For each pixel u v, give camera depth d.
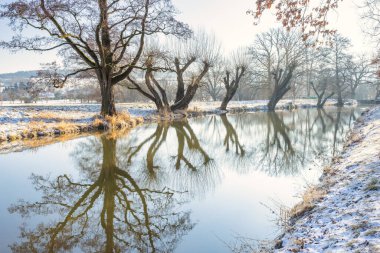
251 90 71.12
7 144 15.17
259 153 16.11
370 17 17.00
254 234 6.51
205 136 21.48
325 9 5.00
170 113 31.39
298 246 4.82
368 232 4.45
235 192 9.54
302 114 38.16
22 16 18.41
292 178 10.62
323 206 6.34
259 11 4.93
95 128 20.23
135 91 56.22
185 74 37.50
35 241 6.31
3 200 8.59
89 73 25.58
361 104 63.09
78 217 7.62
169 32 23.08
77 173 11.37
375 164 7.95
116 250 6.04
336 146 15.76
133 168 12.39
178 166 13.07
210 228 6.96
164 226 7.14
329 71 58.16
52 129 17.97
